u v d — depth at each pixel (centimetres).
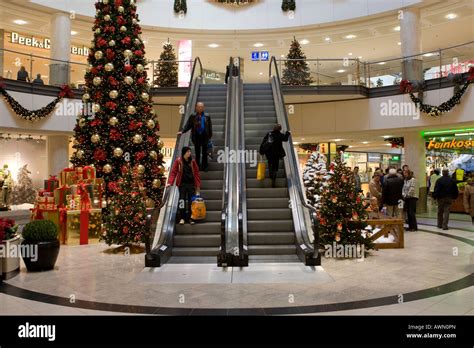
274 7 1736
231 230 763
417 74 1402
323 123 1583
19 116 1251
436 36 1784
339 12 1641
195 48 1970
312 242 733
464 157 1466
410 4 1462
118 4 1109
